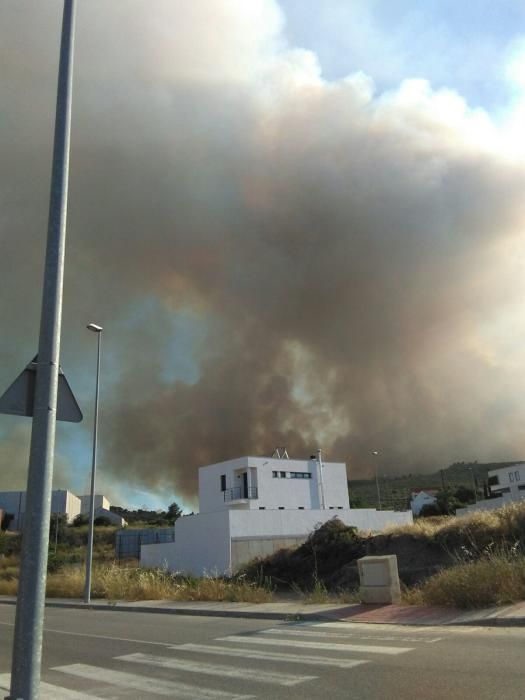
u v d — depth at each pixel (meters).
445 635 9.56
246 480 46.19
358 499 83.44
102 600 21.52
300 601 16.42
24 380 5.98
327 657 8.38
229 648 9.80
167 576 25.72
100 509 100.38
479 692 5.97
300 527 36.44
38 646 5.12
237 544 33.38
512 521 23.47
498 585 11.71
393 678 6.80
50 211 6.53
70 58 7.08
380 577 13.55
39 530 5.42
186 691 6.89
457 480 131.75
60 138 6.77
